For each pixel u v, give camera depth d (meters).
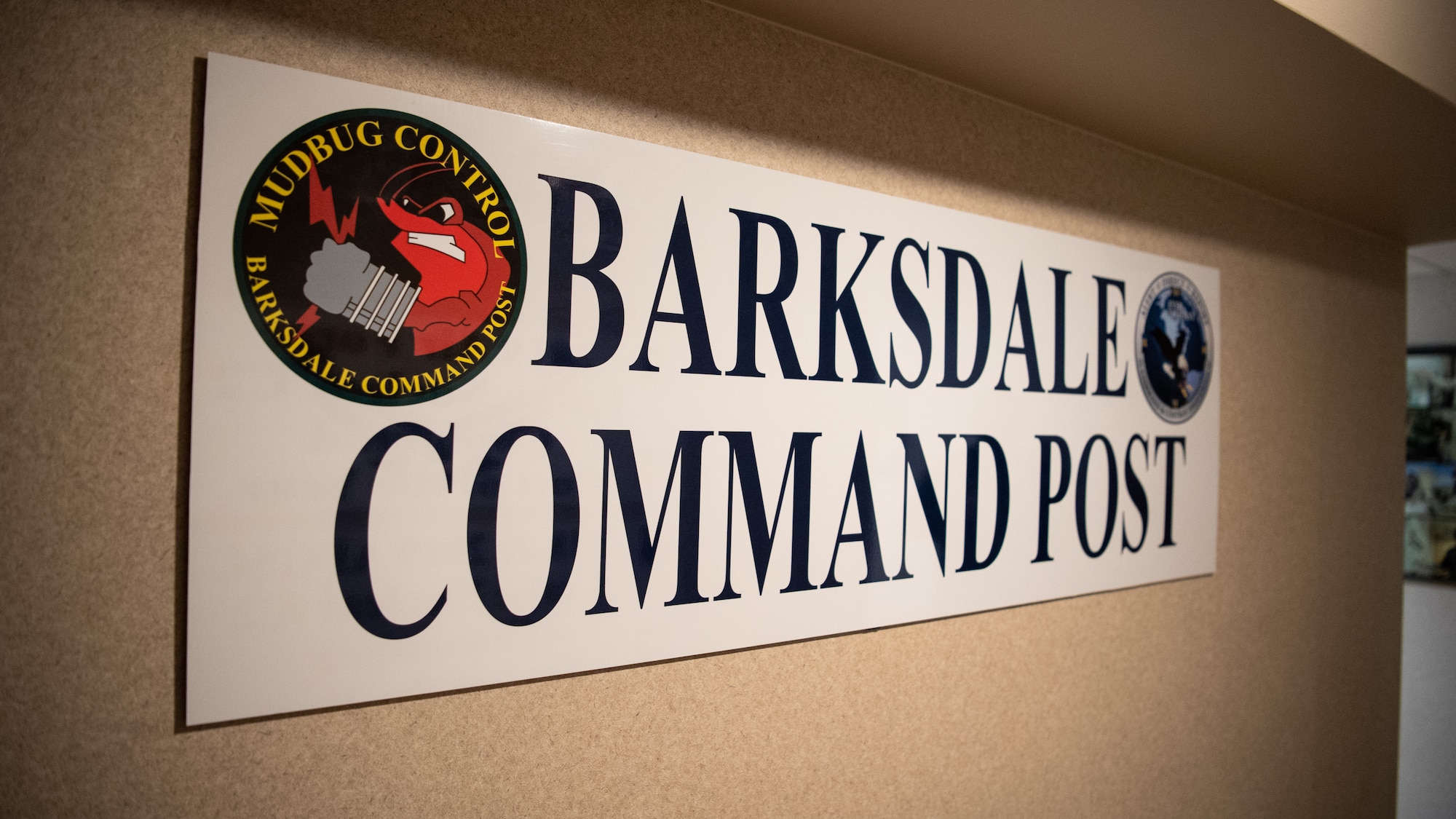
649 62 1.10
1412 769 3.12
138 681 0.82
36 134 0.78
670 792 1.12
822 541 1.23
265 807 0.87
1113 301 1.66
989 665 1.48
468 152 0.95
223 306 0.82
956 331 1.40
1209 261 1.92
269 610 0.84
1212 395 1.90
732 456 1.14
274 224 0.85
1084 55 1.29
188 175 0.84
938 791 1.41
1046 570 1.54
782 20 1.21
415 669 0.92
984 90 1.46
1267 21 1.14
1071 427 1.58
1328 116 1.51
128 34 0.81
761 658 1.20
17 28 0.77
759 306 1.17
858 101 1.31
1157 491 1.76
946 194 1.43
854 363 1.27
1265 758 2.10
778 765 1.22
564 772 1.04
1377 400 2.48
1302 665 2.21
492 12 0.99
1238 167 1.86
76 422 0.79
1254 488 2.05
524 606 0.98
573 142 1.02
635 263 1.06
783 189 1.19
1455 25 1.43
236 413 0.83
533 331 0.99
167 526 0.83
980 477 1.43
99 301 0.80
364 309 0.89
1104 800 1.69
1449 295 4.64
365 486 0.89
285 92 0.85
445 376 0.93
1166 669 1.83
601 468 1.03
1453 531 4.70
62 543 0.79
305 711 0.88
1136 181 1.76
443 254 0.93
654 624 1.07
